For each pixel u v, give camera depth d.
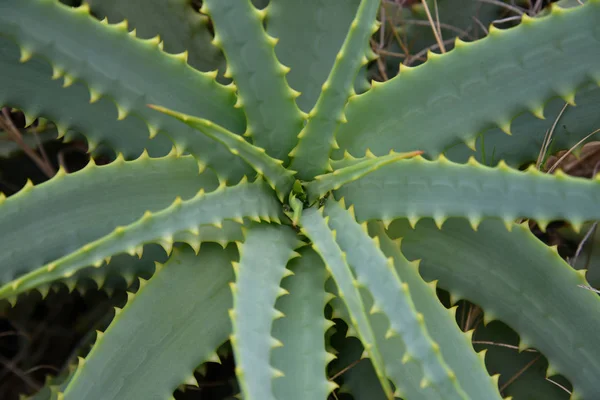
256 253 0.76
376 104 0.81
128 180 0.80
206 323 0.78
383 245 0.80
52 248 0.79
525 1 1.00
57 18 0.76
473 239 0.81
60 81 0.83
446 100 0.80
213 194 0.76
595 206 0.74
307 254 0.80
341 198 0.79
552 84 0.78
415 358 0.70
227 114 0.81
